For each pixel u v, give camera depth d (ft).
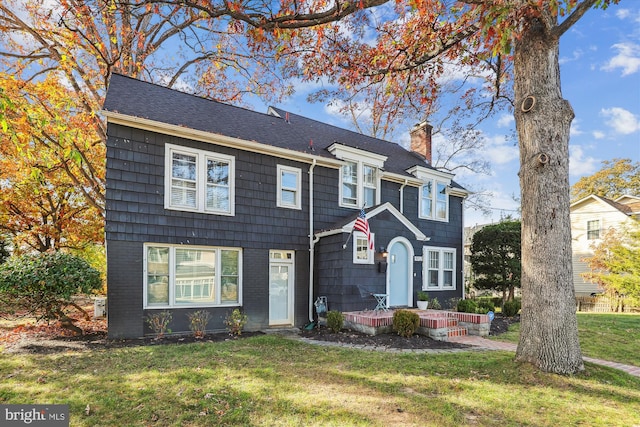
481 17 17.56
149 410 13.74
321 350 24.40
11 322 32.37
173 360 20.47
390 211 40.75
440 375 18.66
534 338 19.21
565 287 18.99
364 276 36.94
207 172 32.96
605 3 18.04
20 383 16.25
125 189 28.53
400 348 25.84
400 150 58.54
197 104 38.29
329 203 40.73
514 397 15.58
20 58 44.42
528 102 19.89
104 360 20.34
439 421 13.12
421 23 23.13
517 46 20.70
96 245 52.16
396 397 15.42
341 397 15.31
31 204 45.83
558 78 20.11
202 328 30.66
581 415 13.87
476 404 14.76
